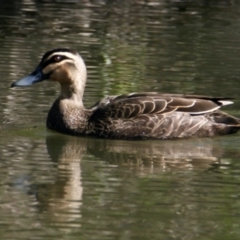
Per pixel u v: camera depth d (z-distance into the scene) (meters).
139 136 15.64
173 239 10.98
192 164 14.27
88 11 26.56
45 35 23.33
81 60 16.44
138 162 14.34
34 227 11.28
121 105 15.86
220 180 13.43
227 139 15.82
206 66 20.58
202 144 15.45
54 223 11.44
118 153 14.85
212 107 15.92
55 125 16.05
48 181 13.19
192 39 23.44
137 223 11.52
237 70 20.23
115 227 11.34
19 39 22.72
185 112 15.83
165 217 11.76
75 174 13.59
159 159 14.52
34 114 16.88
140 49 22.08
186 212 11.98
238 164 14.28
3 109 17.05
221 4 28.19
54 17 25.61
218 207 12.17
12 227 11.27
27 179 13.27
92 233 11.12
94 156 14.67
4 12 26.02
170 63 20.77
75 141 15.58
